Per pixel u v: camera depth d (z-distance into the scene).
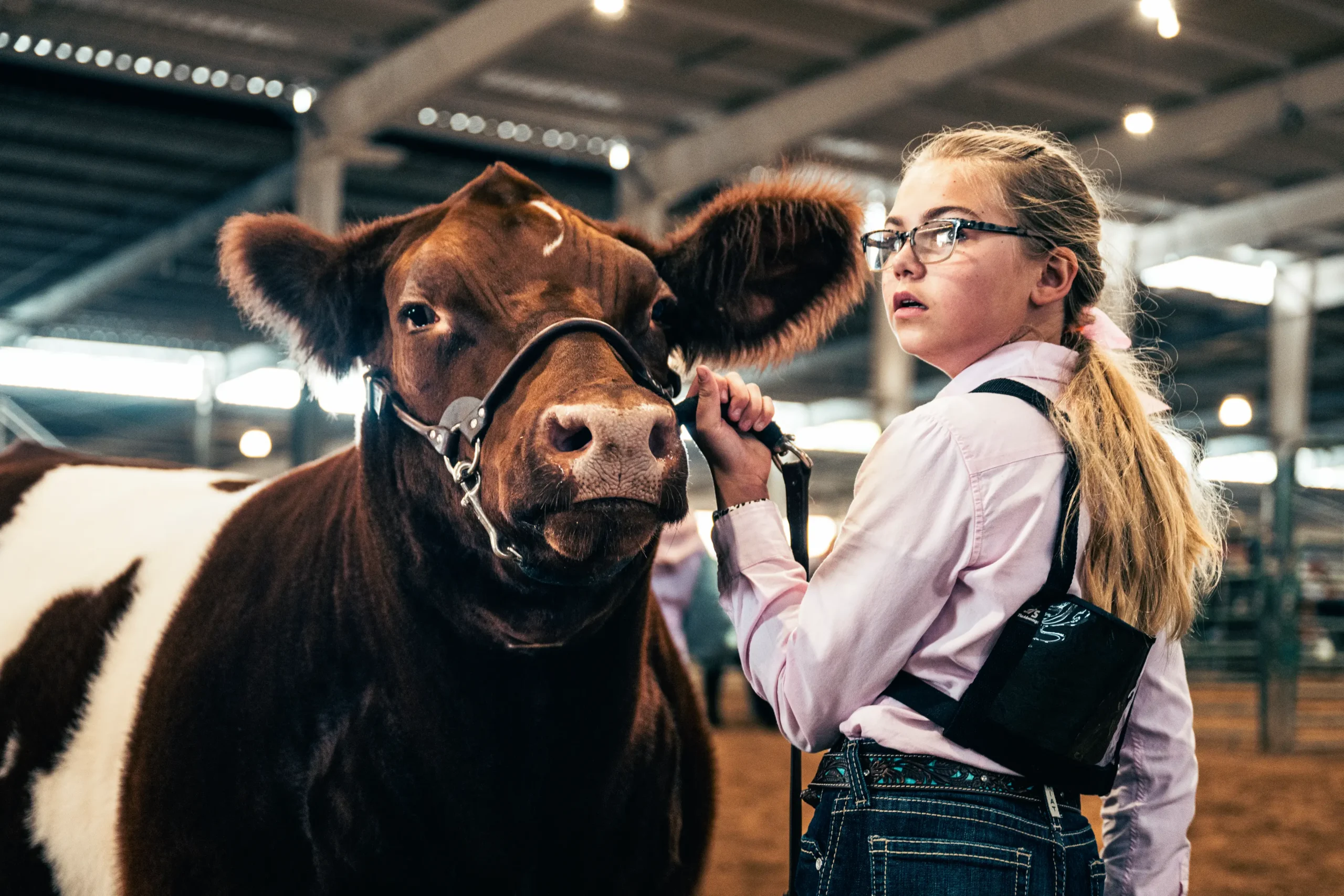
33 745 2.28
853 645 1.51
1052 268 1.62
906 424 1.56
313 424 12.40
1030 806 1.47
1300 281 18.09
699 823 2.25
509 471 1.50
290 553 2.12
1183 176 14.41
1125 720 1.59
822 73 11.59
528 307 1.67
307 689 1.94
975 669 1.49
